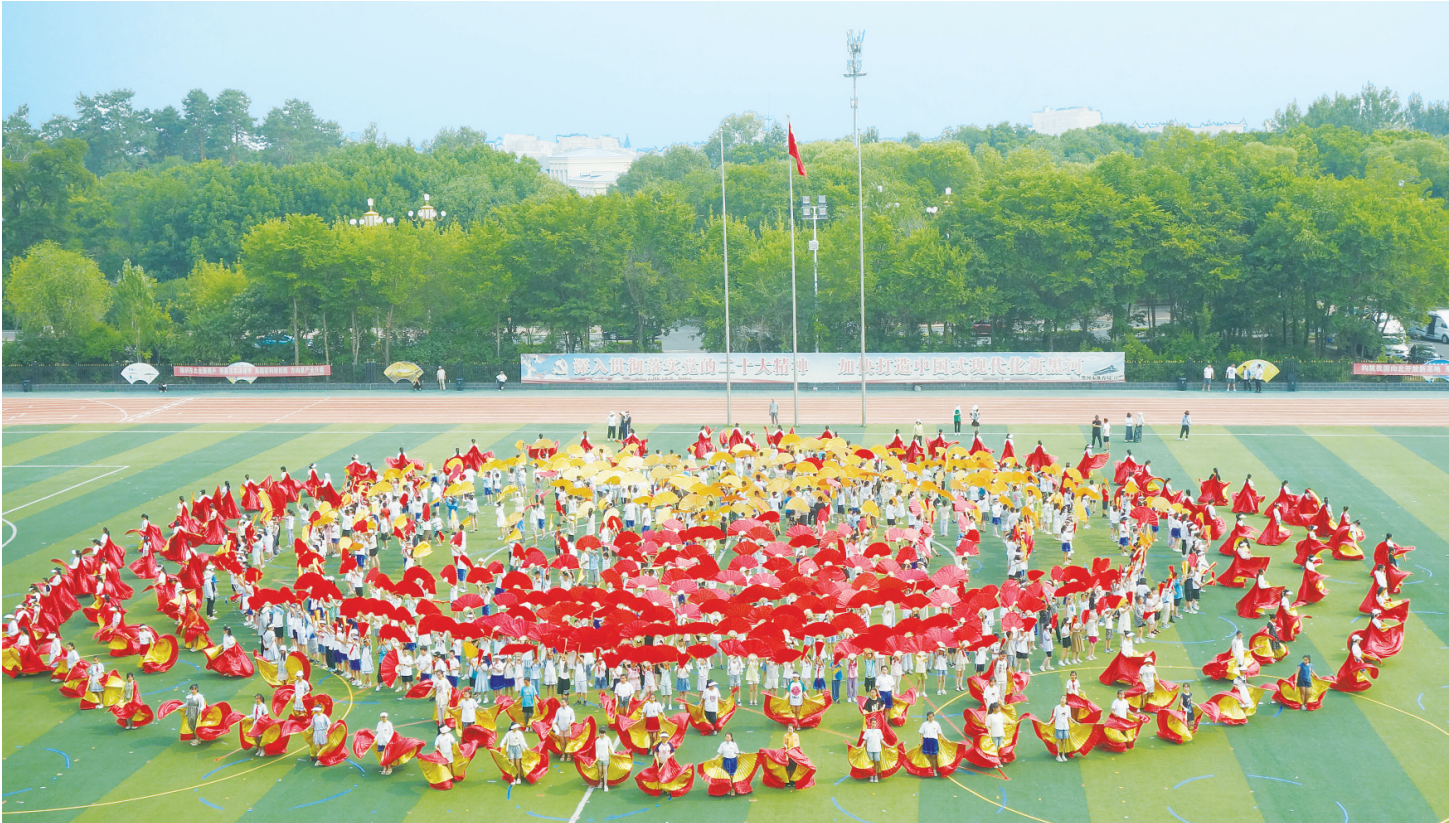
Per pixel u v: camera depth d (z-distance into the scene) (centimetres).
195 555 5056
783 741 3544
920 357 10238
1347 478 6788
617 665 4016
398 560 5572
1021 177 11375
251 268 11306
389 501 5916
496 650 4075
